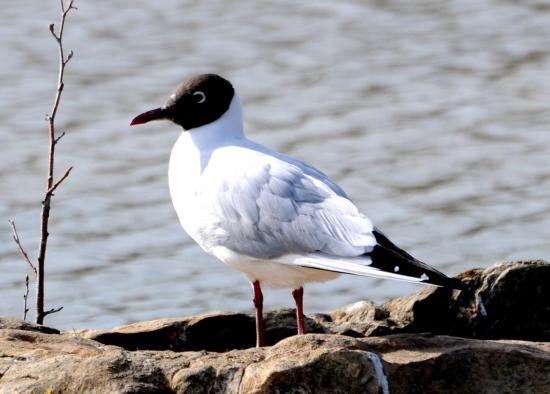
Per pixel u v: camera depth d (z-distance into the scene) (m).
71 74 21.67
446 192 17.78
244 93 21.14
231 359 8.66
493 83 21.66
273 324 10.66
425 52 23.00
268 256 9.37
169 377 8.55
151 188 17.92
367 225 8.99
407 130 19.81
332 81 21.67
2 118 20.00
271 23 24.25
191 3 25.16
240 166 9.55
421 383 8.70
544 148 19.12
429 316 10.62
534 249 15.85
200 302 14.78
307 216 9.21
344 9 25.05
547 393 8.77
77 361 8.70
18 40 22.88
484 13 24.92
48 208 11.52
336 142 19.44
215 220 9.55
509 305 10.44
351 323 10.73
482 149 19.16
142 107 20.36
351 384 8.39
